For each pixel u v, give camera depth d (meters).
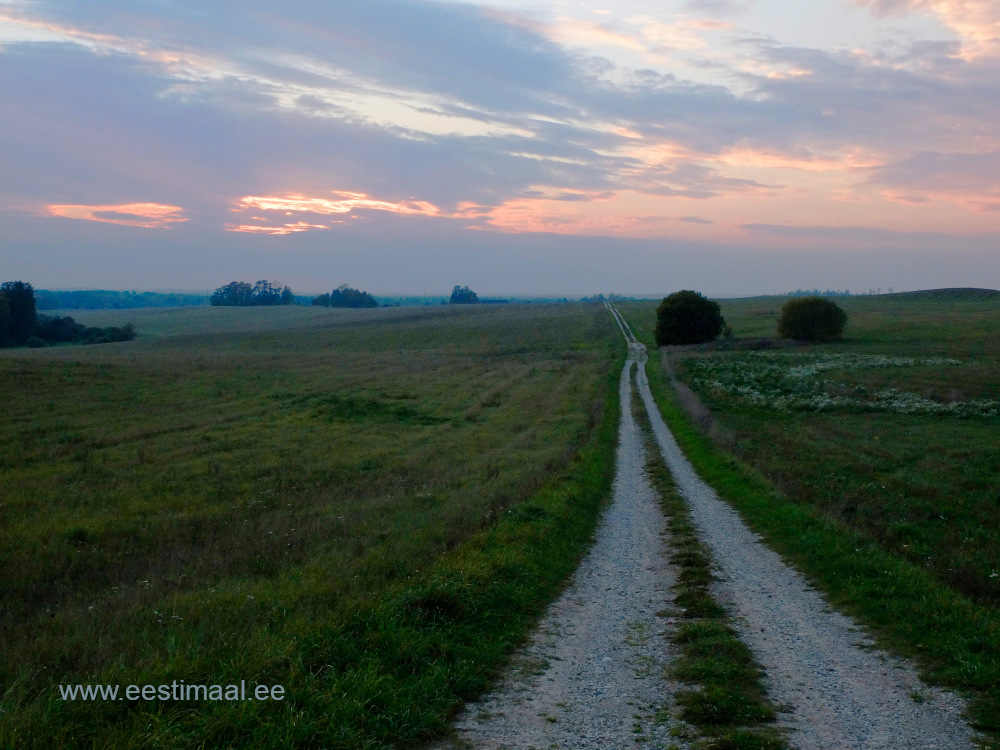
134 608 8.66
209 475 22.39
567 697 6.98
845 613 9.70
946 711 6.61
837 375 52.34
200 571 11.29
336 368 57.72
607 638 8.80
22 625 8.61
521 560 11.38
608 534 15.09
